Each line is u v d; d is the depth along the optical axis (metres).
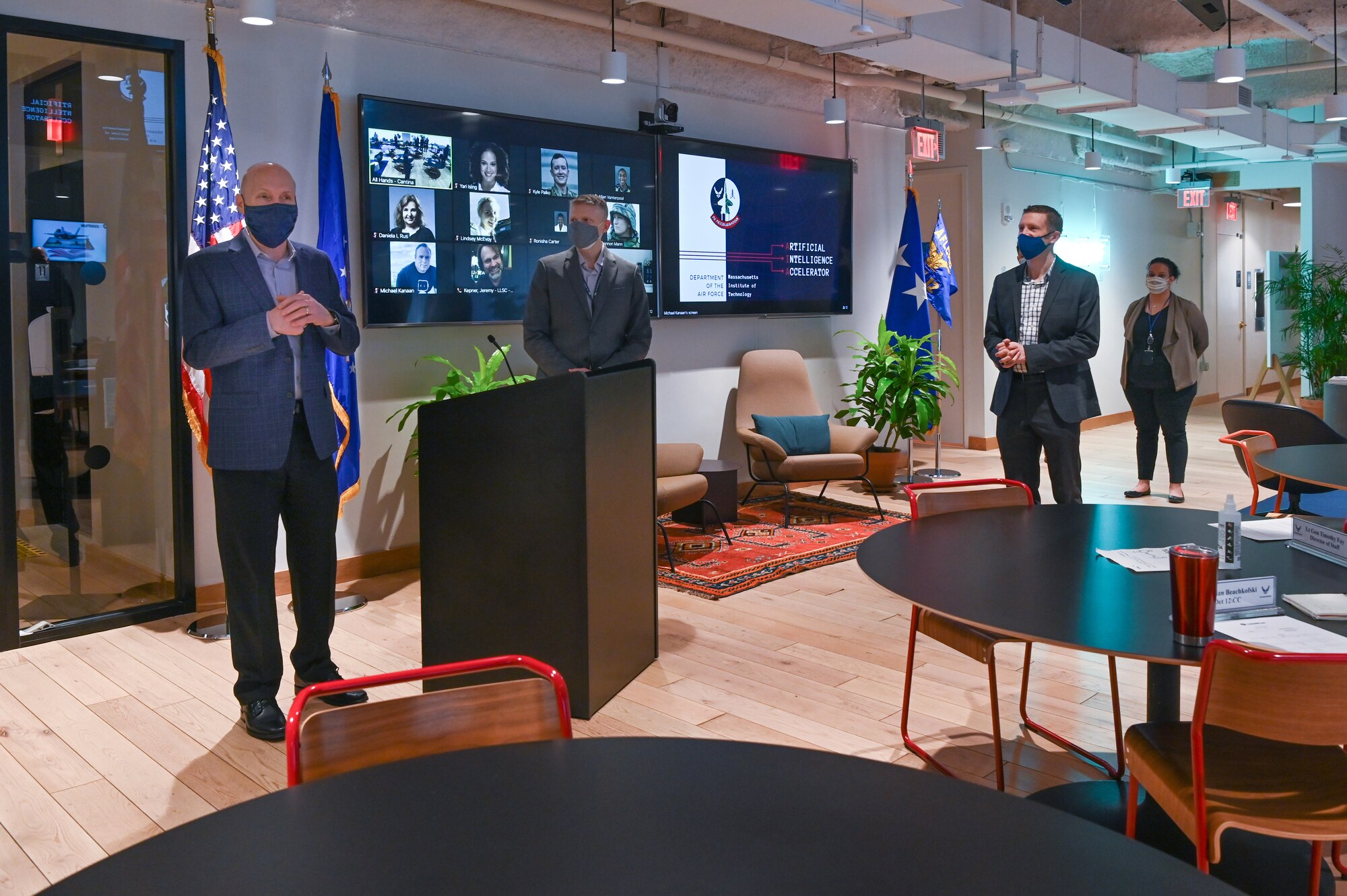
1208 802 1.80
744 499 7.05
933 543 2.49
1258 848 2.37
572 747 1.31
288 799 1.17
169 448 4.58
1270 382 16.05
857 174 7.73
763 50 6.86
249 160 4.66
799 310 7.17
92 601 4.39
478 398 3.33
